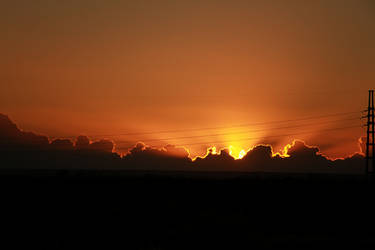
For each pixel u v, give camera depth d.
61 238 45.66
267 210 66.00
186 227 52.22
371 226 54.69
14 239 45.00
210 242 43.25
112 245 41.91
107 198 75.12
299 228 52.56
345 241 44.38
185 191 82.69
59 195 76.94
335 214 63.19
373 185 77.06
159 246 41.41
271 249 40.25
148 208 66.81
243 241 44.03
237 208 67.88
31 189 81.81
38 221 56.00
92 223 54.66
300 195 77.75
